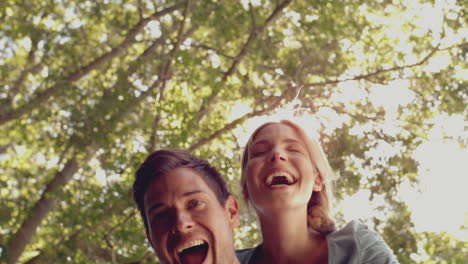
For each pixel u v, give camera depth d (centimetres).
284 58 1187
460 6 1235
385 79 1238
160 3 1200
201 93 1184
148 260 1070
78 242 1067
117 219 1105
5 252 1052
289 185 321
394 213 1211
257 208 326
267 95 1195
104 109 1035
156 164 233
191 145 1132
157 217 230
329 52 1216
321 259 329
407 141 1230
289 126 336
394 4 1236
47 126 1112
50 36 1104
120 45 1152
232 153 1144
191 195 229
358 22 1220
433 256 1347
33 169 1237
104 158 1081
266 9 1205
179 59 1077
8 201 1098
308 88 1196
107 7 1142
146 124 1042
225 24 1120
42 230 1154
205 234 227
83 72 1113
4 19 1129
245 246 1009
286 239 324
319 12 1158
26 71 1159
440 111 1267
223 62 1252
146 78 1119
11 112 1089
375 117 1222
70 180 1133
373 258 329
